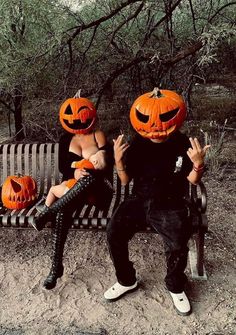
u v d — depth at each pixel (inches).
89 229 130.5
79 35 267.1
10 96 287.1
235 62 346.9
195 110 339.6
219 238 159.3
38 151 156.6
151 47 265.9
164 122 119.0
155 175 121.4
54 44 235.6
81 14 272.8
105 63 282.7
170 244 115.3
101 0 270.5
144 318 119.3
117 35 274.5
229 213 179.8
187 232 117.0
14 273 141.0
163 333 113.7
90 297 128.4
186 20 300.0
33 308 124.5
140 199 122.5
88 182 125.9
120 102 319.6
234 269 140.6
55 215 130.2
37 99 280.5
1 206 145.3
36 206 138.1
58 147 155.7
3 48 253.1
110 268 142.8
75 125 136.6
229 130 292.8
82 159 137.2
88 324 117.6
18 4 236.7
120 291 126.0
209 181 214.4
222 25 229.3
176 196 121.5
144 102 121.9
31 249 155.4
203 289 130.6
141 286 132.4
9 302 127.2
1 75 246.5
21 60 246.4
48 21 245.4
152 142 123.2
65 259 148.0
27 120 283.1
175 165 120.6
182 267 117.3
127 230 120.4
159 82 279.7
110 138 286.8
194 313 120.6
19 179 143.6
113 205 143.6
